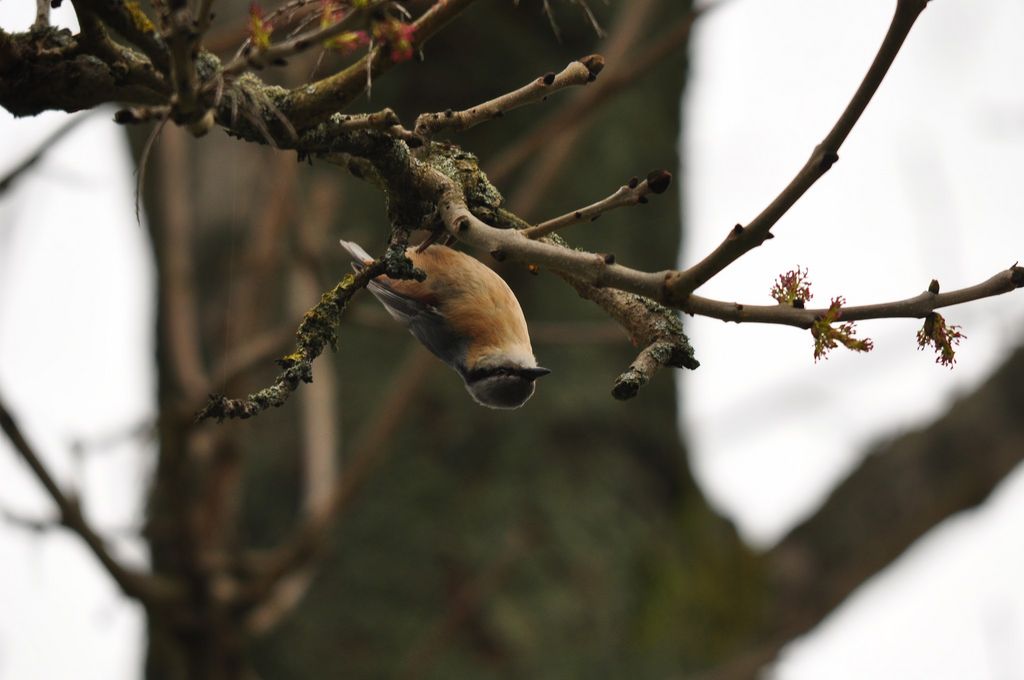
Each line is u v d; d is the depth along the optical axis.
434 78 12.38
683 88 13.73
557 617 11.16
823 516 12.99
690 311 4.22
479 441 11.75
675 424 12.92
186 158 11.20
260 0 10.21
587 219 4.53
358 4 3.73
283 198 10.03
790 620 12.25
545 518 11.55
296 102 4.52
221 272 12.01
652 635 11.55
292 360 4.48
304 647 11.05
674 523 12.40
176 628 9.12
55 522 8.55
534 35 12.65
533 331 10.47
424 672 10.79
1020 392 12.87
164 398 11.54
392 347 12.11
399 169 4.83
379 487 11.50
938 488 12.70
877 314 4.29
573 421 12.01
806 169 3.99
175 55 3.84
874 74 3.92
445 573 11.25
